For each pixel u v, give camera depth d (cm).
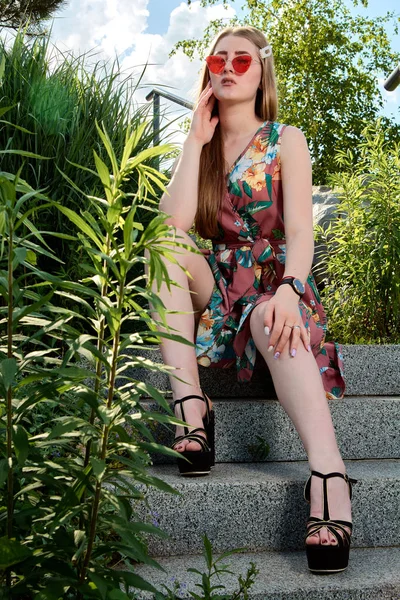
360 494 189
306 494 172
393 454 231
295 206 203
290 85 2152
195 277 210
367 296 409
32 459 106
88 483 103
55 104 287
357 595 154
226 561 173
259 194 210
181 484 180
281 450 220
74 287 102
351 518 171
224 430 218
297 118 2097
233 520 181
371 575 162
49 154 272
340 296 431
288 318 181
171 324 196
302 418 177
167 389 240
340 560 162
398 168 429
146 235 102
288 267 192
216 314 212
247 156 213
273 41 2169
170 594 144
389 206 419
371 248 418
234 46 216
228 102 215
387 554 181
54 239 261
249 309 199
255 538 182
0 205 98
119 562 164
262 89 222
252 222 212
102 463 96
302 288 188
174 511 178
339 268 432
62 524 105
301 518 184
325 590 153
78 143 278
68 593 114
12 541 97
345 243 431
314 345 211
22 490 107
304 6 2159
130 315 110
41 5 855
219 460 217
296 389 178
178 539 178
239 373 206
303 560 175
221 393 242
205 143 217
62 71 327
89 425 104
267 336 186
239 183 212
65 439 111
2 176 96
